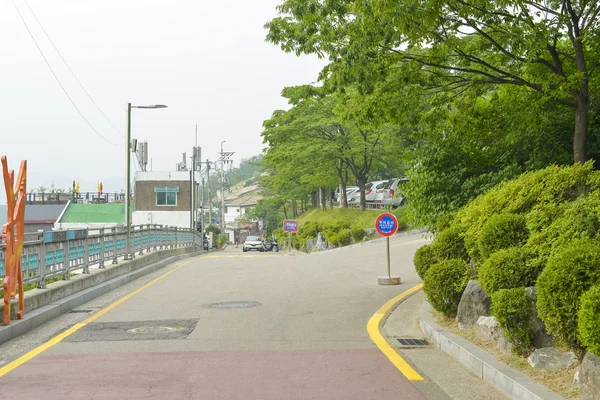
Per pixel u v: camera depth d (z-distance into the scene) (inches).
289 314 434.9
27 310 407.8
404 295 509.7
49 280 544.1
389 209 1606.8
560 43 491.2
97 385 255.1
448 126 529.7
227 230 4603.8
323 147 1632.6
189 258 1234.0
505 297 265.3
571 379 225.1
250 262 971.9
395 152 1608.0
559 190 350.3
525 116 459.5
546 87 424.2
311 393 241.3
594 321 191.9
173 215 2514.8
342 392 242.5
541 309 238.2
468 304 328.2
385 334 362.9
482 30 466.3
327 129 1695.4
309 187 2326.5
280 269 799.7
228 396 237.9
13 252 377.4
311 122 1628.9
